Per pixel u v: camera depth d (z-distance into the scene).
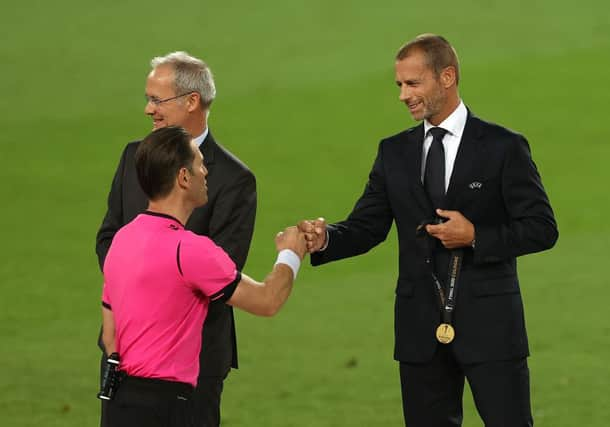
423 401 17.03
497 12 79.88
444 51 16.52
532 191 16.38
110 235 17.48
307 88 67.31
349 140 58.50
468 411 27.12
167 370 13.66
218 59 73.94
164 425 13.64
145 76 71.19
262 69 71.56
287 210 48.38
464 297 16.50
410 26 78.38
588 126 58.75
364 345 32.41
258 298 13.89
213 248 13.76
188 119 16.95
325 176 53.12
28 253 43.59
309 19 81.25
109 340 14.01
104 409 14.62
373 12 81.69
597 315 34.19
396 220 17.17
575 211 46.75
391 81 67.88
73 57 74.94
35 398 27.92
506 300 16.55
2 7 86.12
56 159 56.75
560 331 32.88
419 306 16.80
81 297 38.62
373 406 27.11
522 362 16.67
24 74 71.69
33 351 32.47
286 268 14.41
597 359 30.31
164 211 13.99
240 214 17.05
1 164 55.81
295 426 25.61
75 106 65.81
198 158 14.10
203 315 14.03
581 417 25.61
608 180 50.47
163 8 85.44
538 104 62.62
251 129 60.59
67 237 45.78
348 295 37.69
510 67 69.00
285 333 33.72
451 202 16.55
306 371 30.11
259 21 81.44
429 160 16.81
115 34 79.62
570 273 38.81
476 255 16.05
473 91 65.25
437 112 16.62
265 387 28.78
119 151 57.97
